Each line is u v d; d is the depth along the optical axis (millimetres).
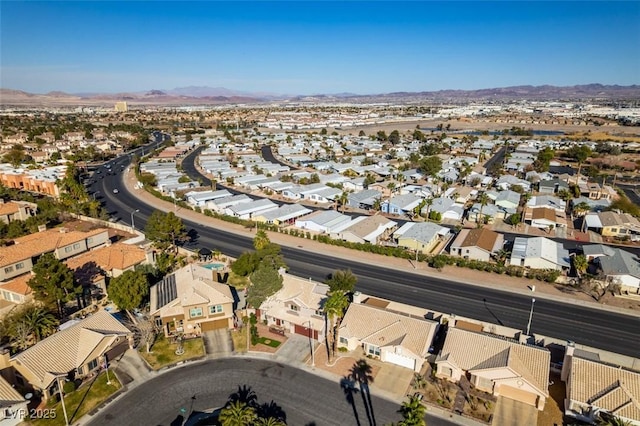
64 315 63594
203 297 59438
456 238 96312
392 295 72188
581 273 78625
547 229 109250
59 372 46844
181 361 53531
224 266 81688
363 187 154750
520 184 149375
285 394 47750
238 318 63875
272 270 62969
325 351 56031
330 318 55062
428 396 47656
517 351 49406
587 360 47375
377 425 43312
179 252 91375
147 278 70875
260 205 124750
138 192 147750
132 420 43656
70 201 116000
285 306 62125
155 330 58938
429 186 151375
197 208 125500
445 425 43469
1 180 156750
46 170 164750
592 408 43156
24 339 54719
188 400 46625
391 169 180500
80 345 50875
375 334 54906
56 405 45406
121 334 53969
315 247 96688
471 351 50500
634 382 44125
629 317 65875
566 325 63094
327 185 152875
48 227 103562
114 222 112188
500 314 66062
